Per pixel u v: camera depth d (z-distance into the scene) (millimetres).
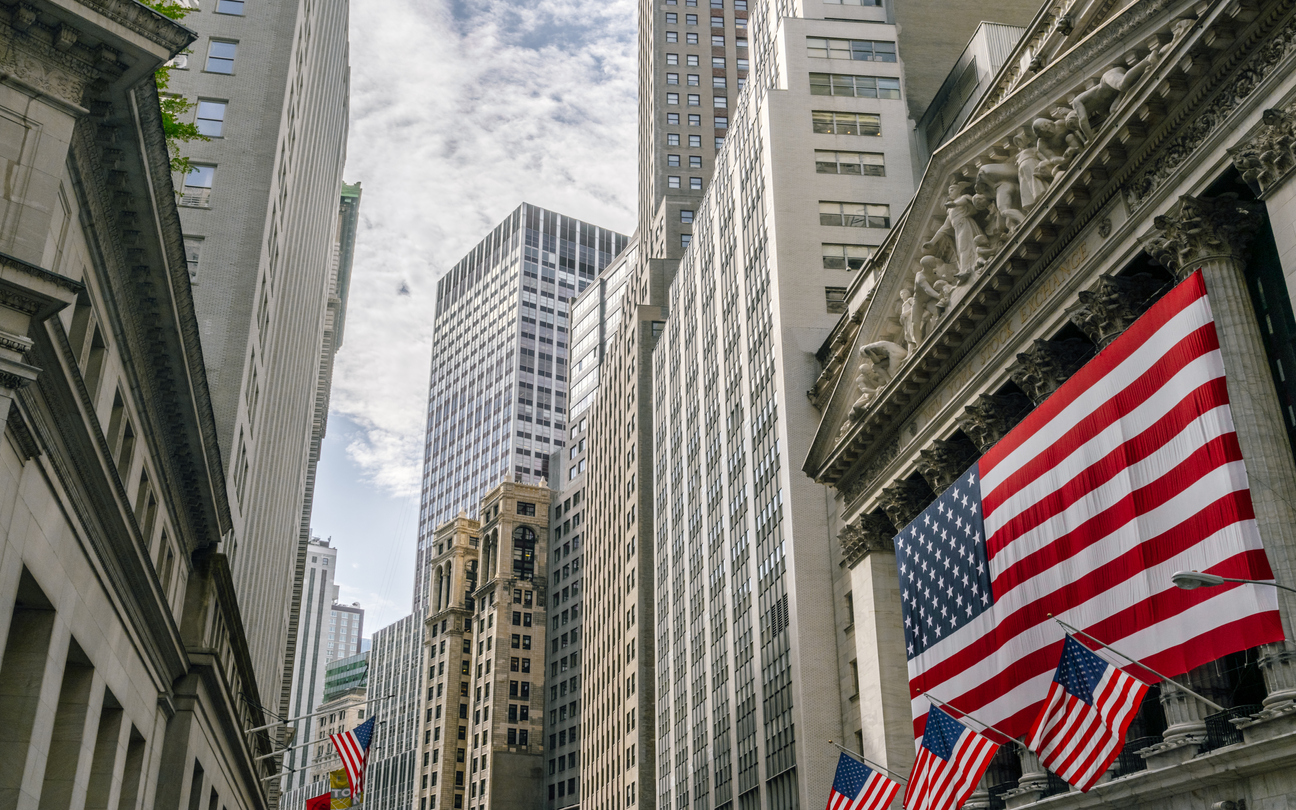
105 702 33500
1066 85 37812
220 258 52594
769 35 83000
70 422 24984
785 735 61219
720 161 87875
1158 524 30438
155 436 36156
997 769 41281
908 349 50344
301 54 64250
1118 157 33969
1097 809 32281
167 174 28016
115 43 24250
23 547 23297
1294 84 27297
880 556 52688
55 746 28953
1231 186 30188
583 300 184875
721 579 77562
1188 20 32281
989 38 66750
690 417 91125
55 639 26078
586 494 138750
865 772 36844
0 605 21906
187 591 45250
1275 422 27984
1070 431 35094
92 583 29094
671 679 90438
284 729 95125
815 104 74750
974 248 43594
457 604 181375
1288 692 25312
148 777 39375
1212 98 30500
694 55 147125
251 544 62250
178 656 40781
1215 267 29953
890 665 50375
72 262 25641
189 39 25047
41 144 23641
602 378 138375
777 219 70500
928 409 47469
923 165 73812
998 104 41281
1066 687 27984
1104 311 34344
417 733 195500
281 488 78500
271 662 83562
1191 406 29406
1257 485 27391
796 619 60312
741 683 70625
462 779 170750
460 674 177375
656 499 101688
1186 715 29156
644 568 111625
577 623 155250
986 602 39594
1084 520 33844
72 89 24359
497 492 172375
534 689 159125
